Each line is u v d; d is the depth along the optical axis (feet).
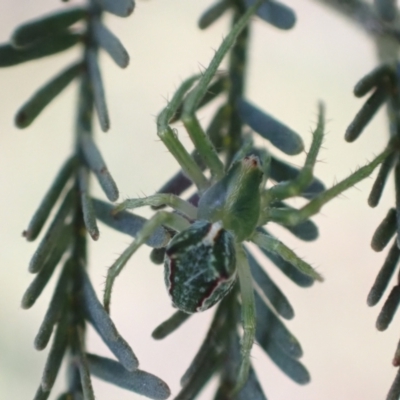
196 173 0.22
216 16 0.22
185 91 0.23
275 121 0.21
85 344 0.21
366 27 0.21
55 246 0.21
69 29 0.21
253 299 0.21
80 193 0.21
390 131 0.21
